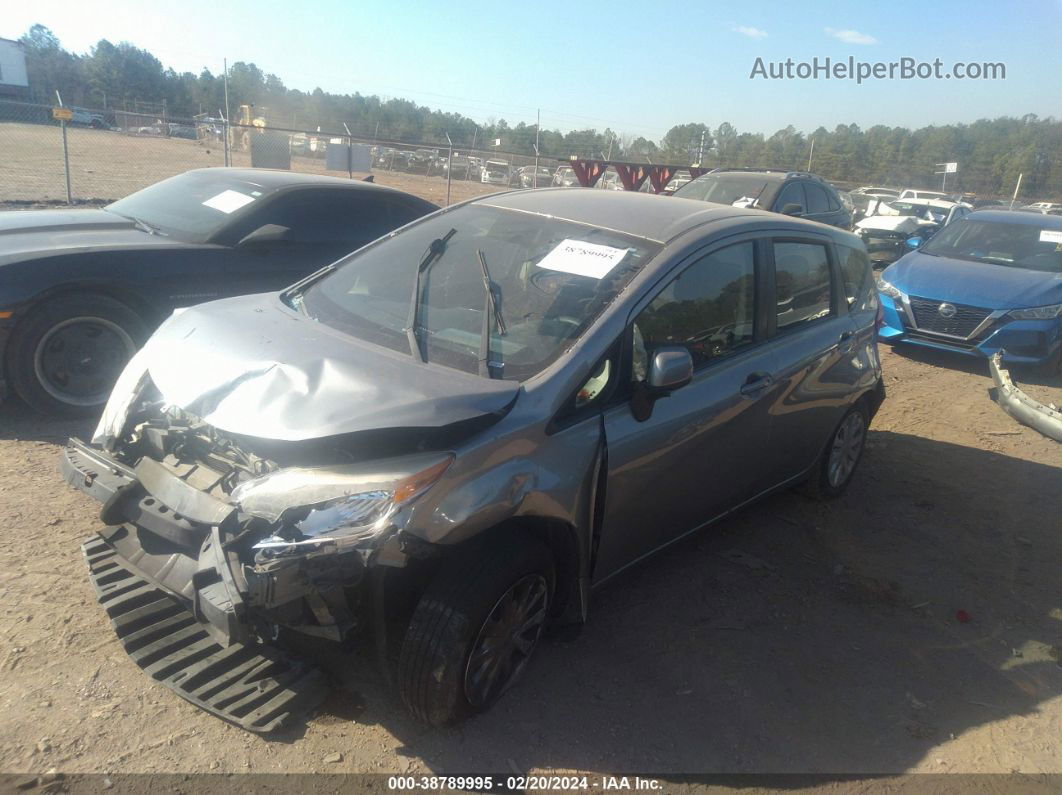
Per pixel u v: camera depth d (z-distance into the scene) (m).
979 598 4.26
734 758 2.91
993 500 5.57
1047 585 4.45
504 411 2.80
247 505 2.55
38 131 34.34
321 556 2.41
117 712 2.77
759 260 4.08
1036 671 3.66
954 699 3.40
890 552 4.68
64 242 5.39
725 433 3.79
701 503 3.90
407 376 2.89
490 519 2.64
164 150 28.88
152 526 2.83
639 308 3.31
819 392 4.53
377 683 3.05
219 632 2.61
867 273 5.32
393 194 6.98
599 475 3.11
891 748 3.06
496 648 2.87
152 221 6.24
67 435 5.07
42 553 3.67
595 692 3.17
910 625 3.94
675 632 3.65
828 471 5.11
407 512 2.47
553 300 3.34
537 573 2.93
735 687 3.31
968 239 10.30
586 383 3.06
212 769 2.58
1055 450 6.71
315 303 3.69
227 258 5.82
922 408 7.63
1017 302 8.63
